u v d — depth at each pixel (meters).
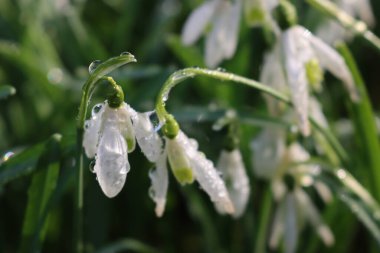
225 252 0.44
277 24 0.36
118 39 0.55
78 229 0.33
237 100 0.46
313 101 0.39
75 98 0.47
